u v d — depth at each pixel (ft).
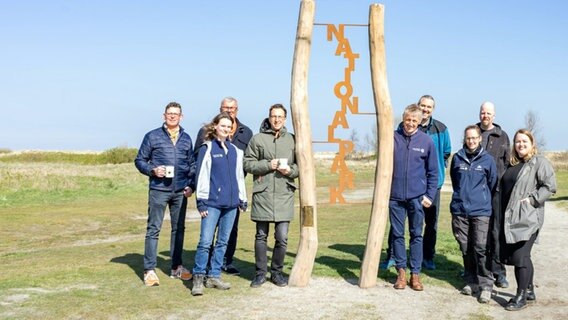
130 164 136.56
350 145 22.56
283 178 21.56
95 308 18.79
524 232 19.15
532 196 19.26
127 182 84.64
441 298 20.74
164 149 22.16
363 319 18.04
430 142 21.74
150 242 22.26
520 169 19.74
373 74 21.76
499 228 20.45
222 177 21.06
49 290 21.16
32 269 25.41
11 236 39.29
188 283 22.50
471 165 21.35
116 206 57.41
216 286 21.52
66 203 59.41
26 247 35.19
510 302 19.48
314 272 24.31
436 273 24.76
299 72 21.63
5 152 174.29
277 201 21.45
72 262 27.35
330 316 18.29
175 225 23.13
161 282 22.58
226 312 18.56
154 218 22.27
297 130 21.72
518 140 19.90
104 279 23.13
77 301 19.57
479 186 21.20
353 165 134.41
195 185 21.95
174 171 22.25
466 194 21.22
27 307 18.81
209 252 23.04
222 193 21.01
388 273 24.53
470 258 21.98
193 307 19.06
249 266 26.37
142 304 19.31
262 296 20.52
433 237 25.55
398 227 21.99
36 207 54.90
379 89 21.68
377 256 22.02
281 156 21.54
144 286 21.88
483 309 19.47
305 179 21.84
